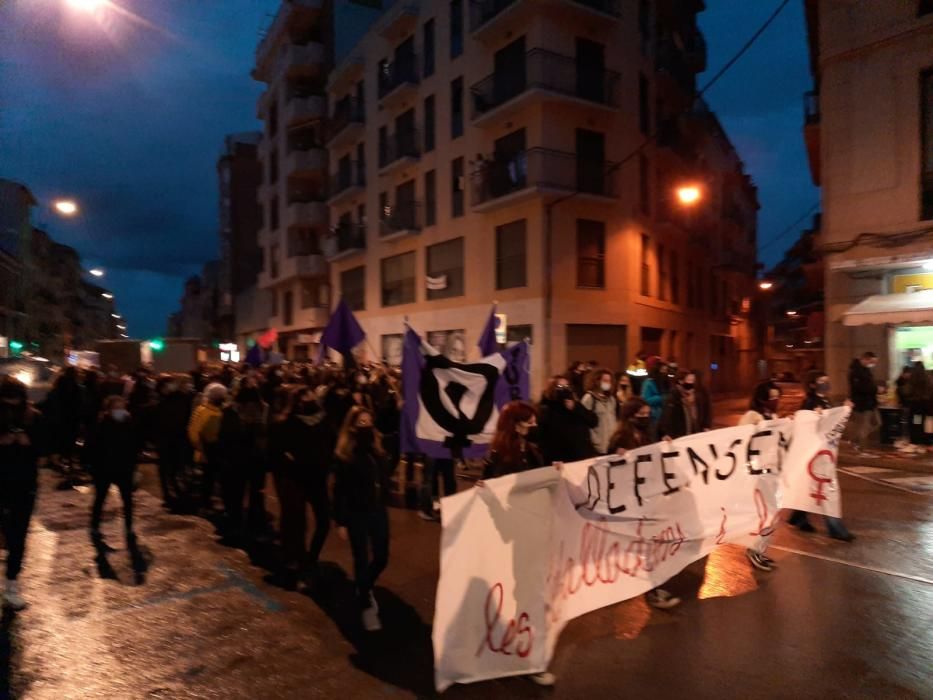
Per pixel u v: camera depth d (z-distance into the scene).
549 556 4.29
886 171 13.86
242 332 49.94
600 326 20.78
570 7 19.42
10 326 47.47
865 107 14.11
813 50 20.77
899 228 13.65
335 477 5.02
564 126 19.89
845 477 10.23
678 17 28.09
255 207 53.31
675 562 5.47
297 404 6.01
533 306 19.70
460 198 22.92
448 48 23.39
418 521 7.94
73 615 5.23
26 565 6.46
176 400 9.23
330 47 35.41
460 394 7.45
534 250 19.72
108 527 7.89
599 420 7.98
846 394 14.32
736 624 4.92
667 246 25.25
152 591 5.75
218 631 4.92
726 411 23.72
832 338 14.54
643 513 5.25
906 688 3.98
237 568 6.36
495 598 4.07
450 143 23.31
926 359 13.52
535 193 19.14
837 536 6.96
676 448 5.55
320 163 35.41
